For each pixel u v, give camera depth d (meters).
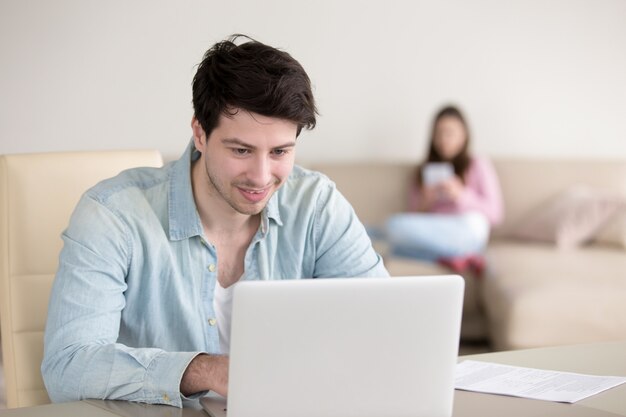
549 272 4.20
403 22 5.13
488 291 4.28
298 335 1.27
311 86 1.64
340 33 5.01
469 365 1.71
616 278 4.09
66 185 1.96
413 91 5.19
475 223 4.61
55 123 4.46
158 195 1.80
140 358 1.50
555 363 1.73
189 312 1.79
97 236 1.67
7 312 1.91
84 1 4.45
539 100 5.38
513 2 5.29
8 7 4.33
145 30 4.56
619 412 1.44
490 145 5.34
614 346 1.86
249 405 1.27
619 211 4.77
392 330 1.31
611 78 5.45
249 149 1.59
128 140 4.59
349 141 5.11
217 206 1.78
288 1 4.86
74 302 1.60
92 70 4.50
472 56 5.27
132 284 1.75
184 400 1.49
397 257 4.65
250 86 1.55
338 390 1.30
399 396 1.33
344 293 1.27
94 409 1.45
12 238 1.91
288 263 1.92
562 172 5.09
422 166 4.95
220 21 4.70
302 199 1.95
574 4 5.36
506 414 1.42
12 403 1.92
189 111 4.68
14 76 4.37
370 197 4.95
